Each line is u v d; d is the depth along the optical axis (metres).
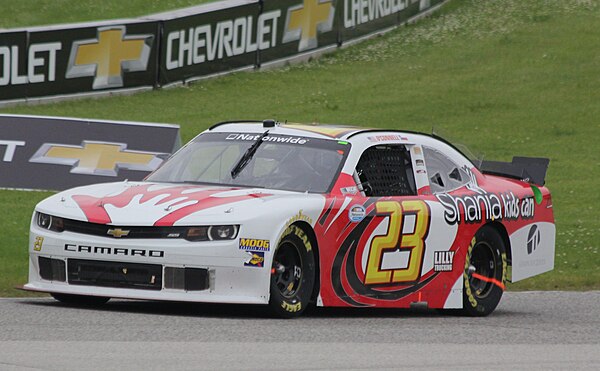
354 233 28.36
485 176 33.75
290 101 85.56
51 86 77.12
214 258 25.67
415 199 30.41
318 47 99.19
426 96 89.50
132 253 25.92
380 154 30.59
